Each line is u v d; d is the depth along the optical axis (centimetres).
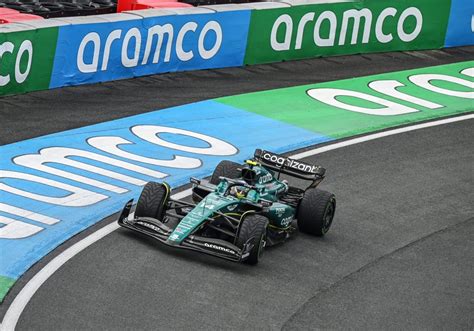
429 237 5903
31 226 5306
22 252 4953
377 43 10475
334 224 5900
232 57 9306
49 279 4672
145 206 5262
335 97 8875
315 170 5797
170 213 5562
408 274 5306
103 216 5562
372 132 7981
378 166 7150
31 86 7838
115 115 7588
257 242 4997
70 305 4425
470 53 10988
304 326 4522
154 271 4878
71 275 4741
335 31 10062
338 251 5491
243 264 5103
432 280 5269
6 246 5006
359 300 4891
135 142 7031
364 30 10294
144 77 8675
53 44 7862
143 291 4653
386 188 6688
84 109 7638
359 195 6481
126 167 6481
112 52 8344
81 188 5984
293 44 9756
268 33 9500
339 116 8331
